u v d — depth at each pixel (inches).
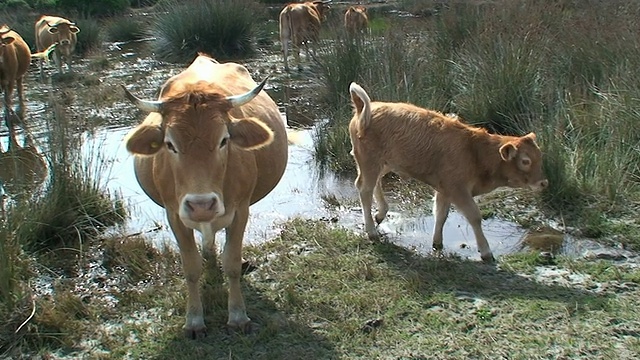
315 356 207.5
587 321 214.1
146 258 248.1
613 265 238.2
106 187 289.0
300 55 608.7
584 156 281.1
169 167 200.8
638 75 312.5
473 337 210.8
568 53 347.6
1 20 711.1
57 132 287.9
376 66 366.3
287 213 280.5
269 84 495.5
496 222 268.2
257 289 232.8
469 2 464.1
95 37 663.1
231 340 212.8
